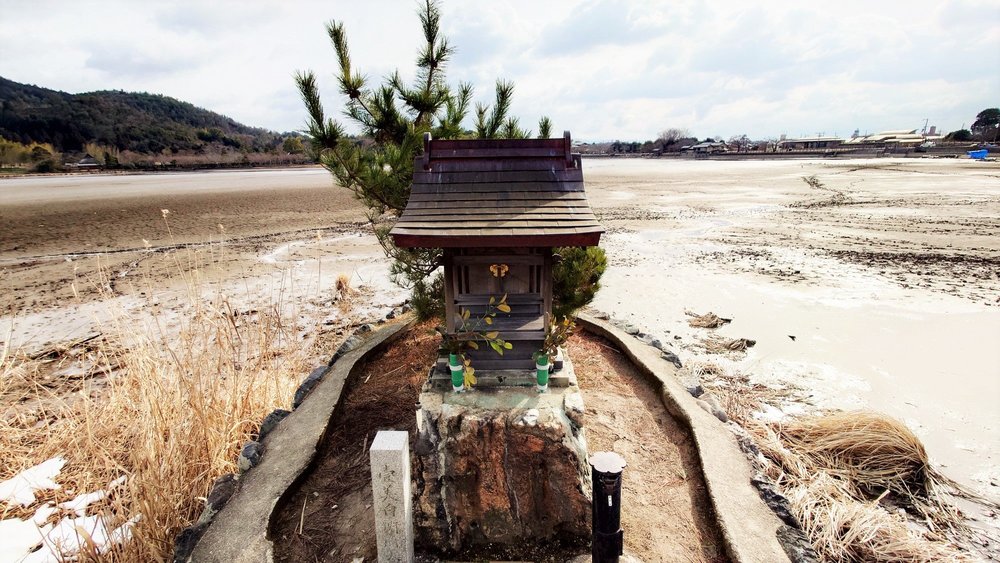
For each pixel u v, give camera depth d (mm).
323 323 8477
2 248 14734
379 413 5027
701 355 7188
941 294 9430
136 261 13008
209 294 10094
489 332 3742
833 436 4855
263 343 6613
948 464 4828
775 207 22000
